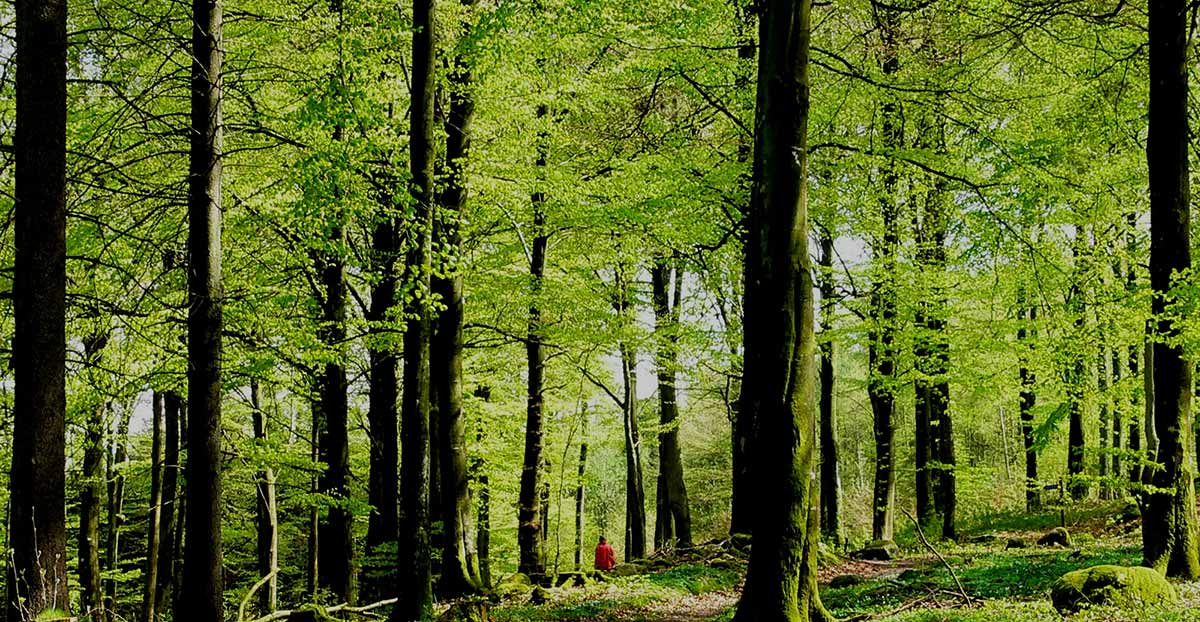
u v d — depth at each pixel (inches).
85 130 431.2
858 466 2047.2
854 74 519.8
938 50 556.7
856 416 2000.5
